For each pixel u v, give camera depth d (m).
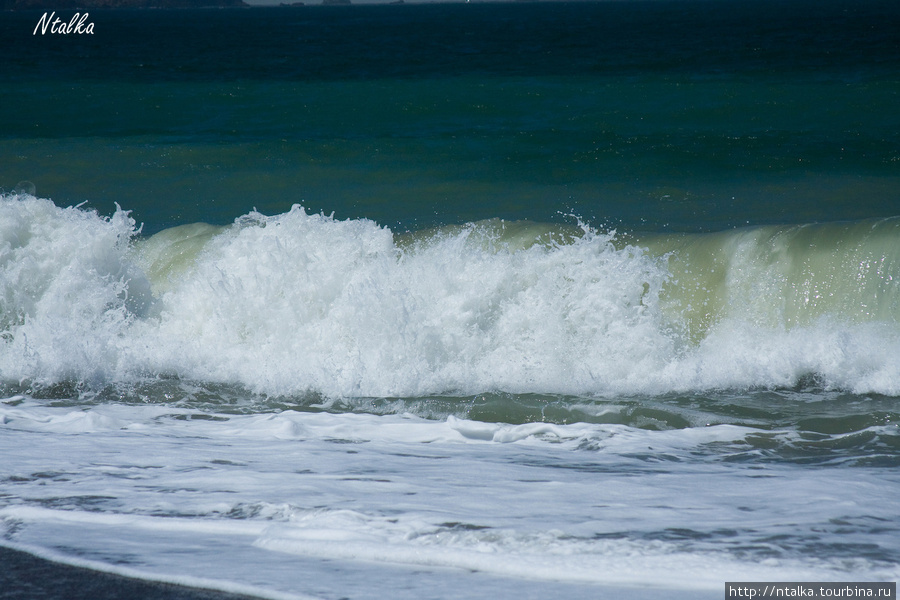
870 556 9.77
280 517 11.84
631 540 10.44
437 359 24.17
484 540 10.55
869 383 21.75
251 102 79.44
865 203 38.75
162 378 24.30
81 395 22.97
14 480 14.16
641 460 16.23
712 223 35.94
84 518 12.03
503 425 19.55
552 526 11.05
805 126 59.59
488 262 25.41
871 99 68.38
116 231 28.55
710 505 12.21
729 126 60.91
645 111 67.88
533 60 130.50
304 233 27.36
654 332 23.97
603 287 24.73
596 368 23.47
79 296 27.52
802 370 22.70
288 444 17.55
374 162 52.97
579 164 50.31
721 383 22.58
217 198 46.31
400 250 27.34
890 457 16.72
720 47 146.50
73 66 137.50
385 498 12.69
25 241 27.98
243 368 24.69
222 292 26.52
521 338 24.47
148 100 81.69
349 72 116.69
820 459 16.72
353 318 24.98
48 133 65.38
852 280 24.30
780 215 37.00
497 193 45.09
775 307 24.91
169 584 9.55
